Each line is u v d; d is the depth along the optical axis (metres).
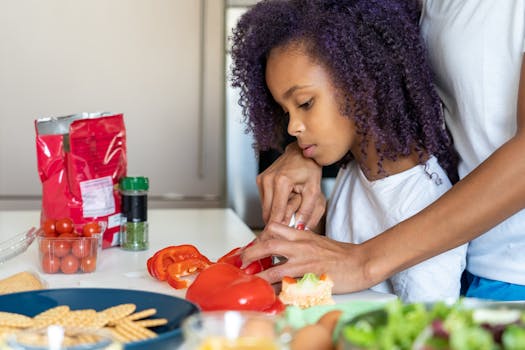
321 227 1.79
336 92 1.41
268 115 1.63
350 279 1.25
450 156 1.50
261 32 1.46
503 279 1.42
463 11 1.37
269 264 1.35
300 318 0.88
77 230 1.69
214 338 0.67
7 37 3.51
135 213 1.74
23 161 3.56
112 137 1.75
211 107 3.63
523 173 1.15
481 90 1.36
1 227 2.03
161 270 1.40
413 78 1.42
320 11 1.43
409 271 1.43
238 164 3.59
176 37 3.60
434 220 1.21
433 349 0.62
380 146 1.47
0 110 3.53
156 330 0.97
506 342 0.63
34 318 0.96
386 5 1.45
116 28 3.57
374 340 0.66
